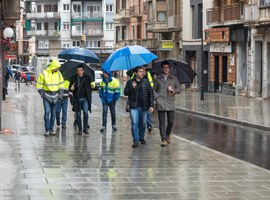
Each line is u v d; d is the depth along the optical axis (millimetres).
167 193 14789
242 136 30359
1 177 16484
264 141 28109
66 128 30375
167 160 20125
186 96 66062
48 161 19391
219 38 69062
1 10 30547
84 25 165000
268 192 15055
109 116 38562
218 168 18609
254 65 61344
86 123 27969
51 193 14531
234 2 66375
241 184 16062
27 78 108438
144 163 19406
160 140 25891
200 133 31719
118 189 15164
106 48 160000
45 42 168625
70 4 165125
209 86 74438
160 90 24031
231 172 17906
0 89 27781
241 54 65438
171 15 87500
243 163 19672
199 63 78312
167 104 23969
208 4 74188
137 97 23547
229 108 48094
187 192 14938
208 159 20422
